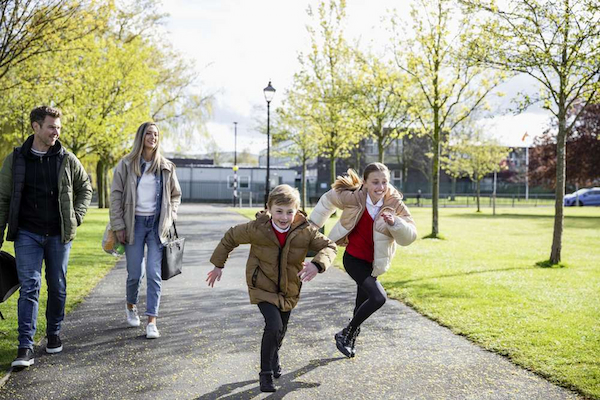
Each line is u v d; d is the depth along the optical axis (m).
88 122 19.12
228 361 4.27
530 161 34.28
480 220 24.59
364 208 4.30
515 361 4.27
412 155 53.25
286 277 3.75
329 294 7.15
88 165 32.50
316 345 4.75
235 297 6.83
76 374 3.94
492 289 7.40
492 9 9.47
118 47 21.30
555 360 4.27
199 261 10.30
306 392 3.63
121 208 4.96
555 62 9.23
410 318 5.78
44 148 4.40
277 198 3.65
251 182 48.72
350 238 4.41
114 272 8.70
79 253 10.85
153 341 4.81
